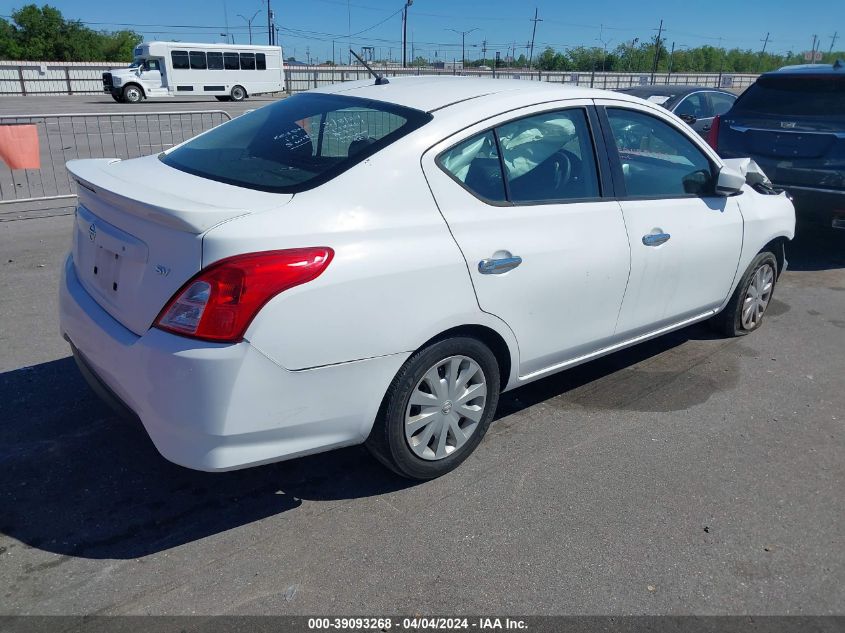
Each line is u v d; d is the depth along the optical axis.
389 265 2.79
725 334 5.21
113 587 2.60
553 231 3.40
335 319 2.66
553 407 4.10
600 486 3.34
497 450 3.61
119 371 2.72
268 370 2.56
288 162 3.08
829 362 4.89
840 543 3.01
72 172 3.21
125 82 34.00
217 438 2.57
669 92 11.49
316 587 2.63
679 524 3.08
